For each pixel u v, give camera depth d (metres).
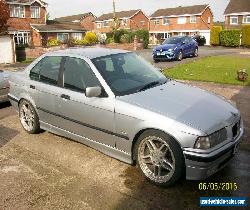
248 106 7.55
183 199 3.73
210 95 4.63
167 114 3.85
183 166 3.78
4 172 4.55
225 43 40.03
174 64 17.66
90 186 4.09
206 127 3.65
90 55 4.99
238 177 4.19
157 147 4.02
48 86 5.30
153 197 3.79
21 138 5.90
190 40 21.42
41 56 5.76
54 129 5.47
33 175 4.43
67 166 4.67
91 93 4.27
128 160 4.33
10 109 8.23
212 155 3.59
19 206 3.72
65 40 42.00
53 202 3.77
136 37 35.53
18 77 6.04
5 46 25.06
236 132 4.09
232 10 46.00
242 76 11.02
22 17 41.38
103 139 4.56
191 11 53.47
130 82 4.70
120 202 3.72
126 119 4.13
